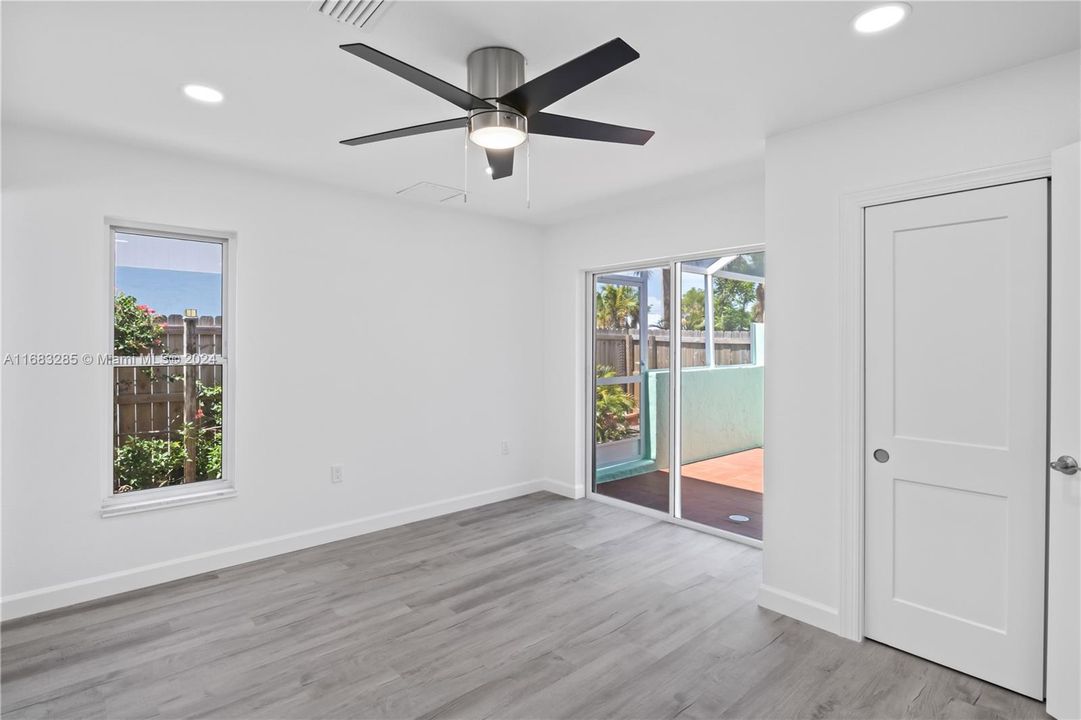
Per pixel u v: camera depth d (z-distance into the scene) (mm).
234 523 3512
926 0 1770
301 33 1976
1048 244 2133
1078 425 1988
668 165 3418
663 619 2822
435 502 4484
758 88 2391
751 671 2379
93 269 3014
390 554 3682
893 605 2545
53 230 2900
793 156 2824
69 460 2963
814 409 2746
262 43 2047
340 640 2627
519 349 5055
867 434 2604
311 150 3184
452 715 2113
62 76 2305
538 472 5199
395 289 4227
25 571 2855
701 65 2197
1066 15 1842
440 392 4508
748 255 3924
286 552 3705
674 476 4355
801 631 2705
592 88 2406
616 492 4801
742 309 3963
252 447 3574
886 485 2551
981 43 2023
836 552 2678
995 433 2260
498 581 3270
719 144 3053
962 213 2318
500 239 4891
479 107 1943
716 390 4121
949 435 2371
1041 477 2158
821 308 2717
